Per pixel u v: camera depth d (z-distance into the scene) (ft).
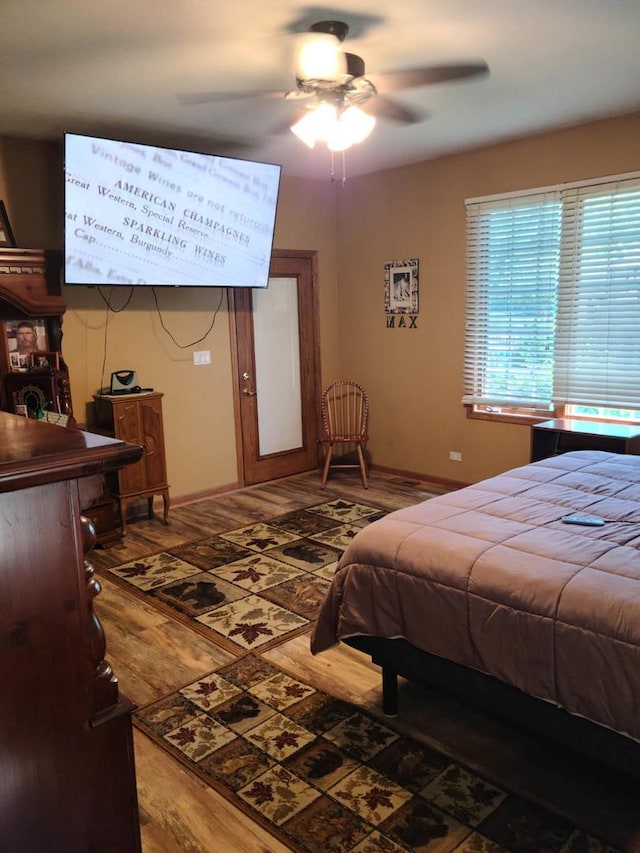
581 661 5.44
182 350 15.87
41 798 3.39
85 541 3.38
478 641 6.16
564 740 5.77
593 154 13.24
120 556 12.82
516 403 15.44
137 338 15.02
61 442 3.30
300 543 13.28
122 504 13.70
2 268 11.99
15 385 12.50
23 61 9.01
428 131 13.38
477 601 6.18
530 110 12.04
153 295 15.16
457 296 16.17
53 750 3.40
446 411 16.93
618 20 8.14
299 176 17.65
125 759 3.74
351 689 8.25
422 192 16.42
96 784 3.61
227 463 17.16
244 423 17.43
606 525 7.11
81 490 3.30
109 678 3.60
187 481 16.37
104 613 10.39
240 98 10.78
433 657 6.74
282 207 17.43
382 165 16.60
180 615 10.29
